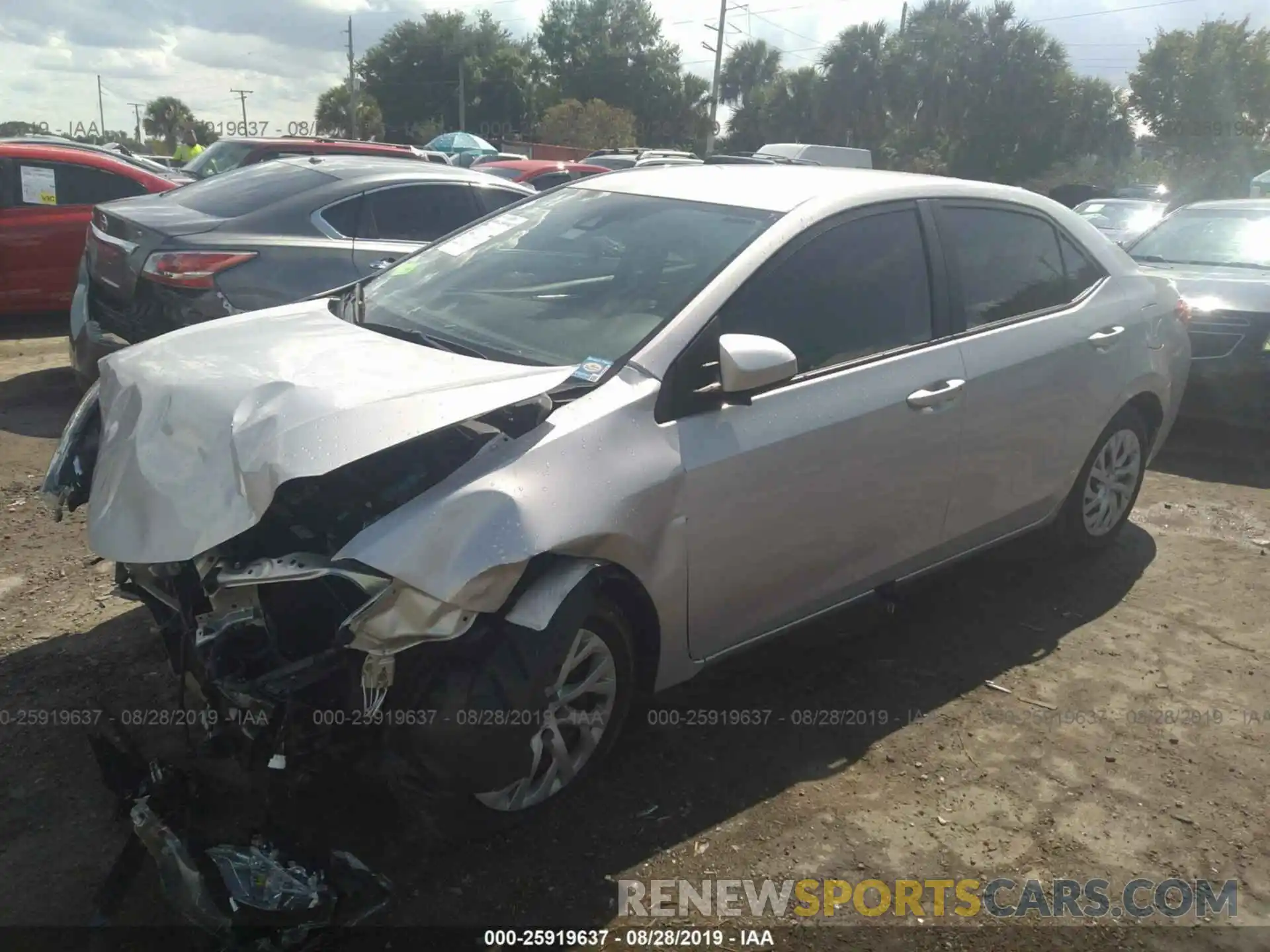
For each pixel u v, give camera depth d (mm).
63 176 8766
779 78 50156
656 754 3396
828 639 4211
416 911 2686
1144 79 48719
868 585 3830
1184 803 3305
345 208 6375
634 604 3104
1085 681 3988
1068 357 4363
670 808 3145
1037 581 4828
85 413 3547
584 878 2848
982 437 4016
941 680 3947
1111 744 3592
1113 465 4906
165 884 2441
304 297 6000
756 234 3541
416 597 2531
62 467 3486
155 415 3012
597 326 3352
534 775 2955
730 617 3361
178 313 5727
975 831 3133
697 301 3293
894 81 44750
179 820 2586
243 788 2709
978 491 4102
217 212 6176
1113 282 4785
